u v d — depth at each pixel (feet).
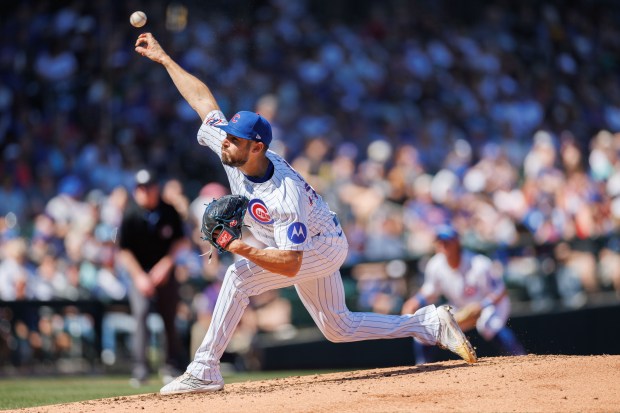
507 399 52.06
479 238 138.21
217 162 174.19
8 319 120.26
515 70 211.20
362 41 205.98
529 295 124.67
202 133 62.69
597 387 54.49
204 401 56.34
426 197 141.38
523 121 195.11
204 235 57.67
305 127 182.70
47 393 90.33
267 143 57.06
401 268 126.41
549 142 152.76
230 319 61.72
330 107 190.39
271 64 195.42
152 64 187.62
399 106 195.42
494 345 112.98
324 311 63.82
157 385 99.66
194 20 194.49
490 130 192.65
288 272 57.26
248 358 124.67
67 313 122.83
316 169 160.66
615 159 148.77
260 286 61.57
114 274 127.34
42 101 185.26
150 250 99.19
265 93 190.60
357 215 141.59
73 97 184.44
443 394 53.93
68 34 191.52
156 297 99.91
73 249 129.70
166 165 172.24
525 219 138.31
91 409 56.65
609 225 138.72
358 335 65.21
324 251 60.80
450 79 205.16
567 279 126.00
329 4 216.33
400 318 66.39
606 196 142.31
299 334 128.36
